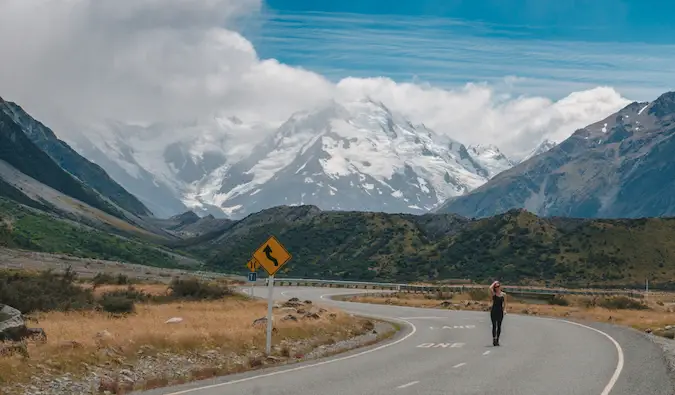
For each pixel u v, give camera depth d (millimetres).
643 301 67625
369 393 15406
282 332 28203
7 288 39406
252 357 22109
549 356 23047
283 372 19125
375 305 63000
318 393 15406
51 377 16969
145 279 82438
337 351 25047
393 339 30109
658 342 28078
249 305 52188
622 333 32781
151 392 15641
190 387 16375
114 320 32406
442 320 43500
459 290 89062
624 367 20109
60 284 45750
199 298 60531
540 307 60188
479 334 32531
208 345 23422
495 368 19859
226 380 17547
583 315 48406
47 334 23453
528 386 16469
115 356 20094
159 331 25047
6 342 19906
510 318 45531
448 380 17453
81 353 19359
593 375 18391
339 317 37875
